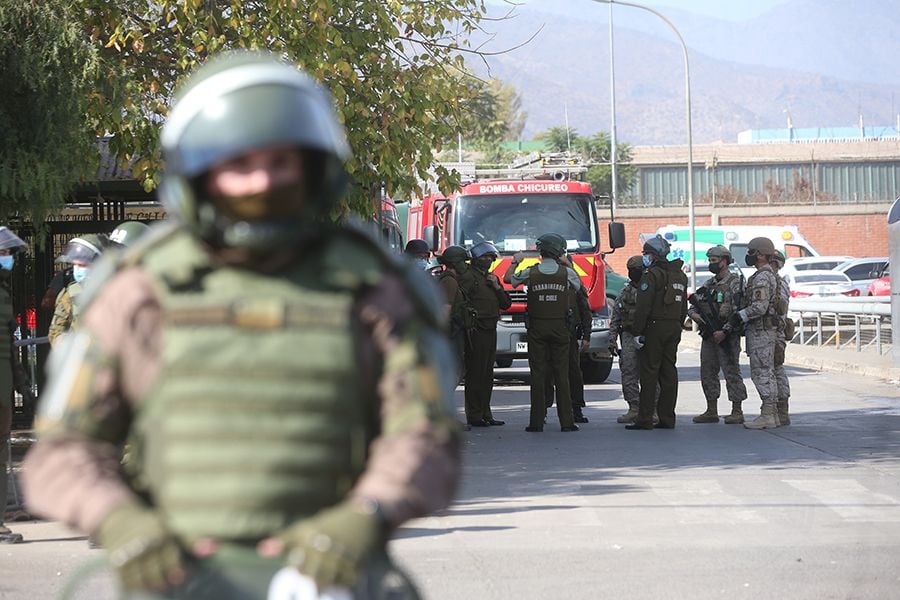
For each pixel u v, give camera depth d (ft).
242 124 13.75
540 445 76.79
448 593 39.04
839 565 42.73
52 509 13.65
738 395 86.84
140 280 14.11
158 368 13.91
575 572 41.93
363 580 13.76
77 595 24.91
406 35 72.13
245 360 13.74
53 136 63.16
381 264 14.49
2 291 48.70
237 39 67.82
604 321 120.88
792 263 247.91
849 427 83.61
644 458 70.28
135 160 74.18
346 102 69.97
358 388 14.06
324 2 66.90
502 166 152.46
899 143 441.27
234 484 13.58
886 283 218.79
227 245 14.02
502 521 51.49
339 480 13.91
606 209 385.50
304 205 14.23
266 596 13.44
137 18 70.74
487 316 86.94
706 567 42.65
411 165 72.90
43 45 62.28
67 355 14.25
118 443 14.46
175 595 13.37
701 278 238.27
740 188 439.63
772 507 54.19
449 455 13.97
